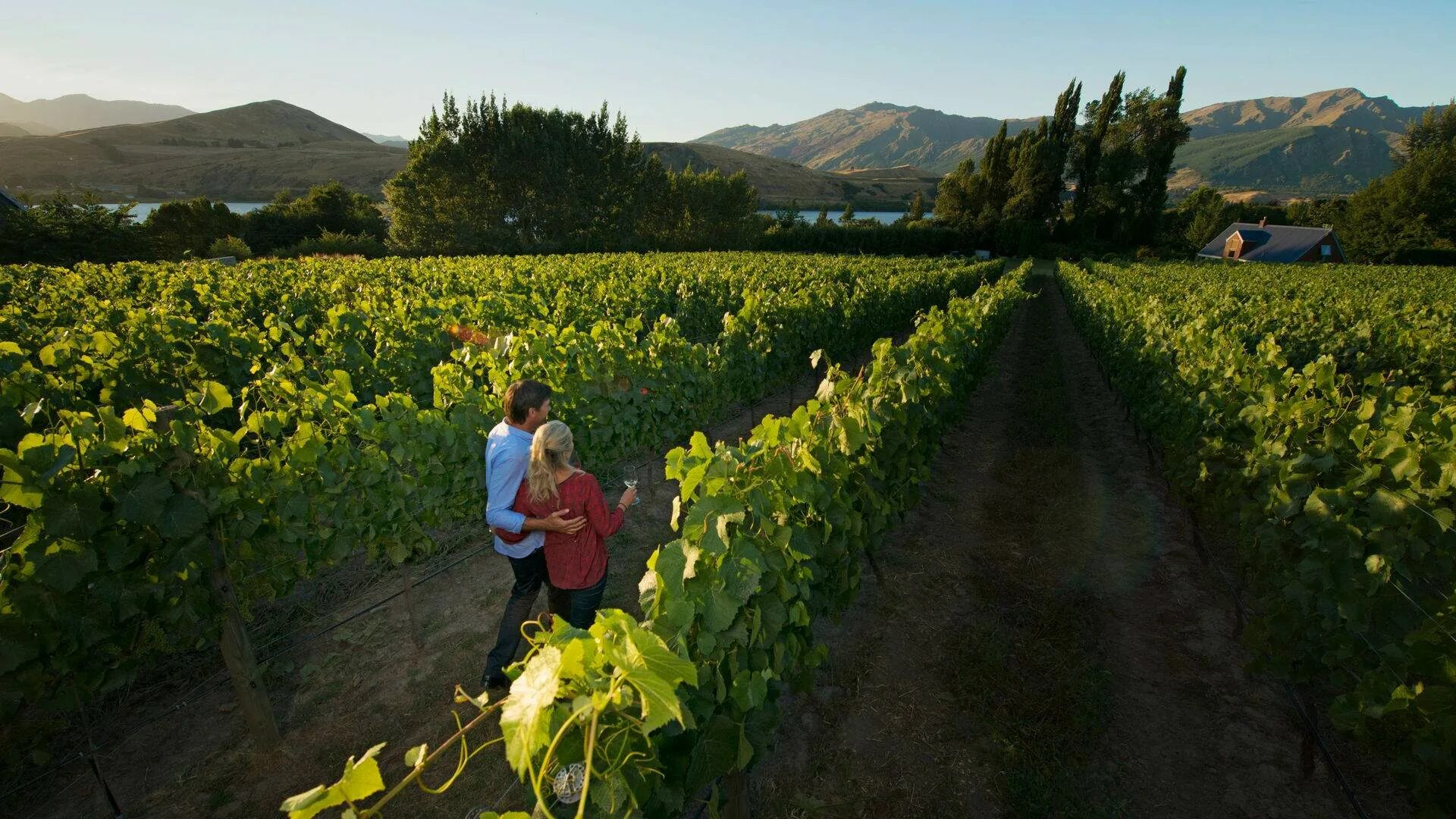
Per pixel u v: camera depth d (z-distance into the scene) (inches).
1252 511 175.6
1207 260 2277.3
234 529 132.0
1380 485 141.3
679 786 85.0
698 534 95.5
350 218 2450.8
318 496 153.3
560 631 66.7
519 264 960.3
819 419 156.4
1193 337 296.0
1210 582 214.8
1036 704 157.2
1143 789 135.6
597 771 63.4
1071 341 794.8
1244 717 155.9
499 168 1967.3
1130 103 2669.8
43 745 132.6
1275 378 217.2
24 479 105.4
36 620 110.1
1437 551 125.6
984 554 231.9
